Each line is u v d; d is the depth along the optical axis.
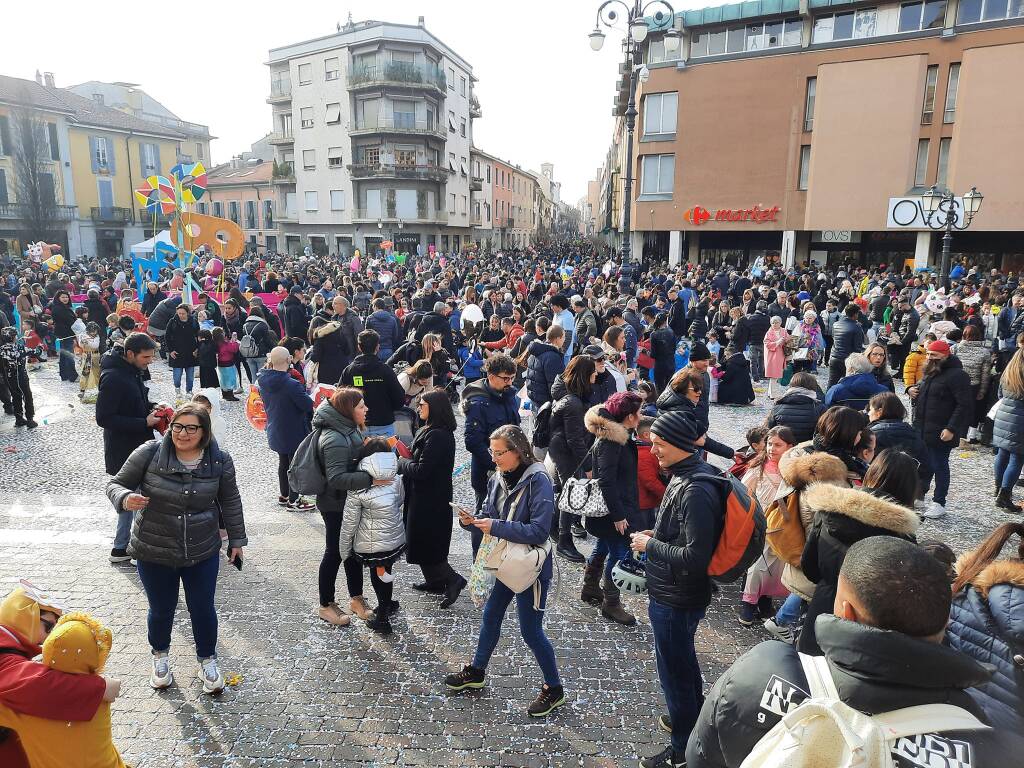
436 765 3.30
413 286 21.31
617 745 3.46
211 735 3.49
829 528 2.81
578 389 5.36
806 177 30.78
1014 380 6.34
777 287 22.12
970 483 7.50
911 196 28.66
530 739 3.49
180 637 4.41
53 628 2.62
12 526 6.14
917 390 6.53
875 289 17.83
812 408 5.52
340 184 49.81
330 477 4.29
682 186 33.03
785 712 1.38
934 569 1.40
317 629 4.53
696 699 3.12
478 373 10.71
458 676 3.87
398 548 4.38
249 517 6.49
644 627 4.63
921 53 27.77
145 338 5.18
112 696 2.55
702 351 6.84
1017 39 26.06
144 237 50.06
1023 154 26.48
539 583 3.62
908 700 1.29
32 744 2.42
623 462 4.55
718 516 2.93
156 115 60.84
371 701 3.79
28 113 41.25
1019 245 28.31
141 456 3.66
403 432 6.79
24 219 41.56
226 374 11.32
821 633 1.41
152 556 3.64
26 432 9.36
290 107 50.91
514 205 77.81
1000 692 1.72
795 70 30.11
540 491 3.63
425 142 48.81
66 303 12.77
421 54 47.53
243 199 55.16
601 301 14.44
